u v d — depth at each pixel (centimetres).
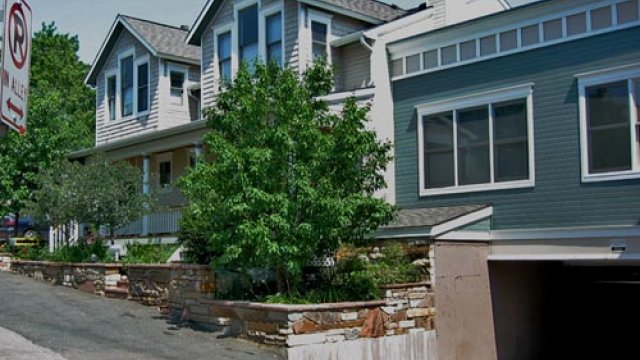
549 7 1362
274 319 1070
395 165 1619
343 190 1184
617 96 1281
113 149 2277
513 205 1412
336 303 1114
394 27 1695
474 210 1406
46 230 2667
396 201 1608
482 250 1427
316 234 1133
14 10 402
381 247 1388
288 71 1211
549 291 1628
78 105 4531
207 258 1338
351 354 1124
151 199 1802
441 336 1302
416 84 1595
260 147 1148
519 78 1416
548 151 1365
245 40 1970
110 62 2506
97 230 1789
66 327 1120
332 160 1179
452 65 1527
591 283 1758
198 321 1229
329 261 1289
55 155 2381
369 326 1159
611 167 1281
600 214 1286
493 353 1432
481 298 1415
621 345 1767
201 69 2136
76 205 1659
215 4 2047
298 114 1168
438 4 1825
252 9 1958
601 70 1297
